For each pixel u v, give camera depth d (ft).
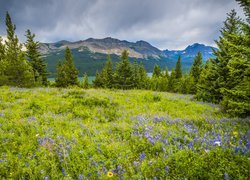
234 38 30.66
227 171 14.24
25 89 59.11
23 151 20.10
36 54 145.48
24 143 21.56
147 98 61.82
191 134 23.03
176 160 16.28
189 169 15.03
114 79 179.83
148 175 15.33
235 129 24.32
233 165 14.74
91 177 15.70
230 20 68.74
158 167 16.12
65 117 32.94
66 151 19.38
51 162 17.80
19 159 18.44
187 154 17.08
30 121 28.71
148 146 20.68
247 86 30.17
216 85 65.41
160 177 14.74
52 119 31.27
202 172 14.61
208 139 20.56
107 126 28.68
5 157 18.76
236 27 66.80
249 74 29.78
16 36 80.94
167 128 25.50
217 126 26.18
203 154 16.55
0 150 20.27
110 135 24.45
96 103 45.62
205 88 70.64
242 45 29.66
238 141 18.99
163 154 18.01
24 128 26.40
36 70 135.33
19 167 17.10
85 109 39.93
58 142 21.84
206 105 58.49
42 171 16.40
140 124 27.86
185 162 15.72
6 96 45.19
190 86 163.12
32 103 39.09
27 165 17.54
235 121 29.09
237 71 30.37
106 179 15.20
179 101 61.82
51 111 36.76
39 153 19.31
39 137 23.08
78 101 44.83
